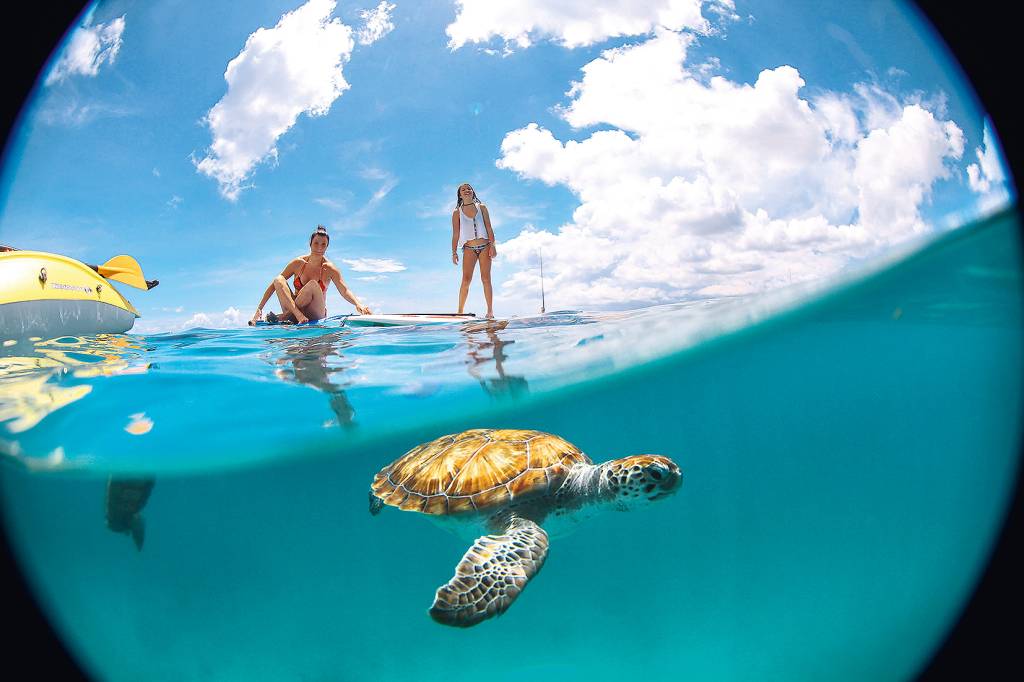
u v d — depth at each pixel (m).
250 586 7.42
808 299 4.92
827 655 4.52
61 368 4.23
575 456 4.08
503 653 5.09
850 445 11.08
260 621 5.92
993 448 4.33
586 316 6.26
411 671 4.84
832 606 5.20
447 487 3.78
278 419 4.64
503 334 5.40
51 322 4.46
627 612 5.92
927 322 5.69
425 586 7.70
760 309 5.02
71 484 4.49
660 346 5.31
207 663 4.95
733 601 5.96
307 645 5.33
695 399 9.30
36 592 3.73
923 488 9.04
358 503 8.91
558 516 3.89
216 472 5.85
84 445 4.20
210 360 4.62
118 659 4.19
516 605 5.97
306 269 6.71
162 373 4.25
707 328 5.13
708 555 7.95
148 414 4.25
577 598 6.28
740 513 9.65
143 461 4.85
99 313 5.03
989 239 4.06
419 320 6.52
